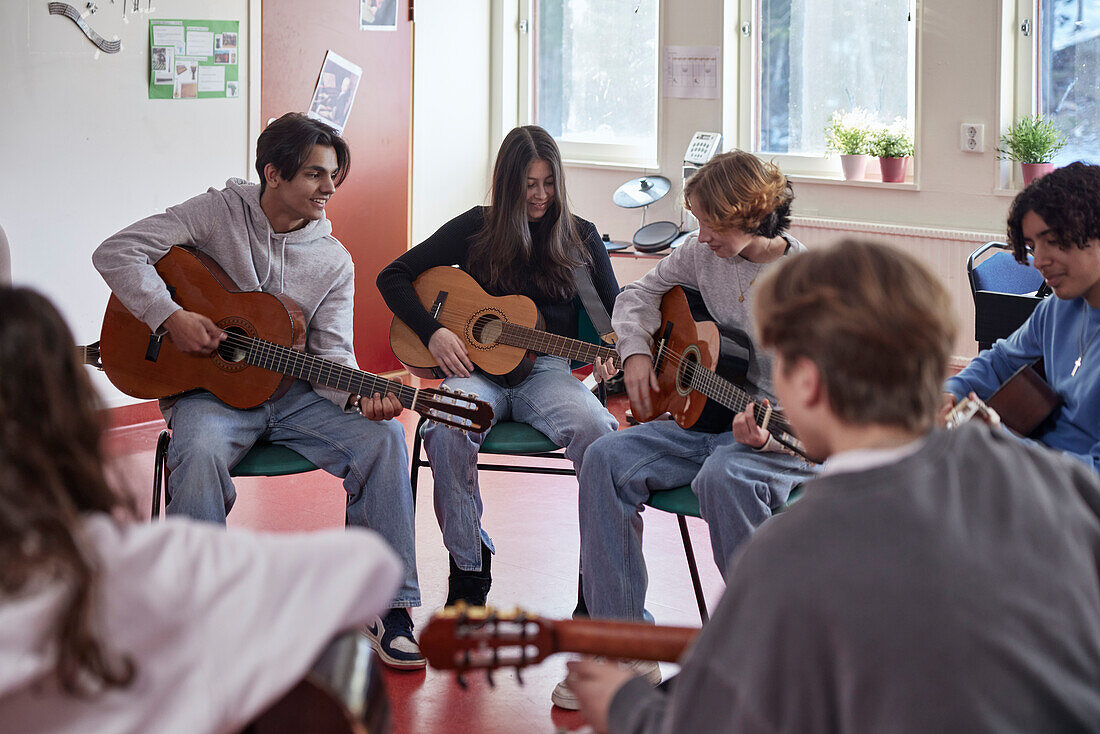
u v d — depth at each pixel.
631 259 5.97
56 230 4.40
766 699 0.98
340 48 5.33
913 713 0.94
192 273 2.75
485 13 6.16
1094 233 2.10
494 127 6.32
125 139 4.57
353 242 5.53
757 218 2.45
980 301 3.78
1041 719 0.96
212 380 2.72
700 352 2.59
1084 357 2.20
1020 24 4.98
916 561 0.96
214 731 1.00
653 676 2.58
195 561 1.03
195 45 4.74
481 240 3.00
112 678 0.97
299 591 1.06
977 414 2.12
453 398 2.68
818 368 1.05
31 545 0.95
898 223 5.35
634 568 2.55
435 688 2.59
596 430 2.79
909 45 5.34
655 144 6.11
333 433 2.75
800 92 5.70
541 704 2.52
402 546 2.72
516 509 3.85
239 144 4.99
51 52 4.29
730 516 2.37
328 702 1.10
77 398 1.04
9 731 0.98
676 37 5.83
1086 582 1.02
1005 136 5.01
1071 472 1.10
